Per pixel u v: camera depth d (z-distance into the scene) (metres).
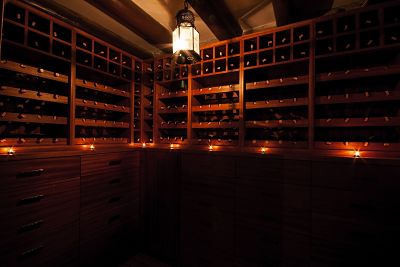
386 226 1.29
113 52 2.29
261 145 1.87
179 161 2.06
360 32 1.51
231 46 2.16
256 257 1.67
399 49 1.47
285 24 1.92
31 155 1.40
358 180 1.36
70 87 1.78
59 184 1.56
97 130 2.24
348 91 1.79
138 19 2.01
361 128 1.72
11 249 1.30
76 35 1.85
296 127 1.86
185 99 2.54
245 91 1.99
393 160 1.27
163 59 2.42
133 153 2.22
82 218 1.72
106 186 1.93
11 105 1.60
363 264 1.34
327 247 1.43
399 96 1.42
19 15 1.49
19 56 1.66
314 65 1.66
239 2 1.83
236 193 1.76
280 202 1.59
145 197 2.27
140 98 2.54
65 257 1.59
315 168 1.47
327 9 1.74
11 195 1.31
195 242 1.95
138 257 2.19
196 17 2.11
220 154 1.83
